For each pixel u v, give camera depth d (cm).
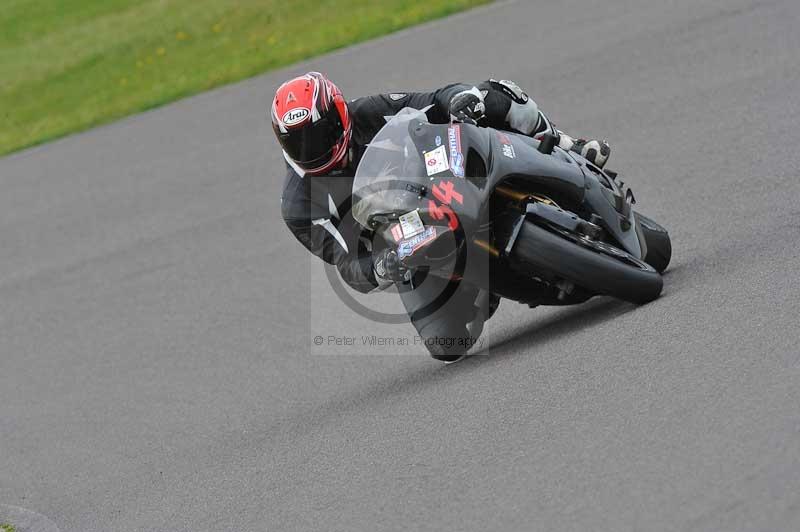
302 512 1609
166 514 1844
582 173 1995
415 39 5128
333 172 1956
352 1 6425
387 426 1839
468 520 1370
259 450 2016
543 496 1356
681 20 4247
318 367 2481
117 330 3112
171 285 3338
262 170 4175
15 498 2200
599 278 1827
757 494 1200
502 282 1923
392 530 1427
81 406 2653
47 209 4481
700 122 3144
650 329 1762
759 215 2331
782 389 1399
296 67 5316
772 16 3928
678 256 2255
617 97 3597
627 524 1227
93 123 5612
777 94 3162
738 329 1638
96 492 2100
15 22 8075
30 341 3228
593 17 4684
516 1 5366
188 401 2489
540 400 1652
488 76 4203
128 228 3981
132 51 6706
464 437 1634
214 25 6712
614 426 1465
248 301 3053
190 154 4622
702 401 1444
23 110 6241
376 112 2027
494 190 1869
